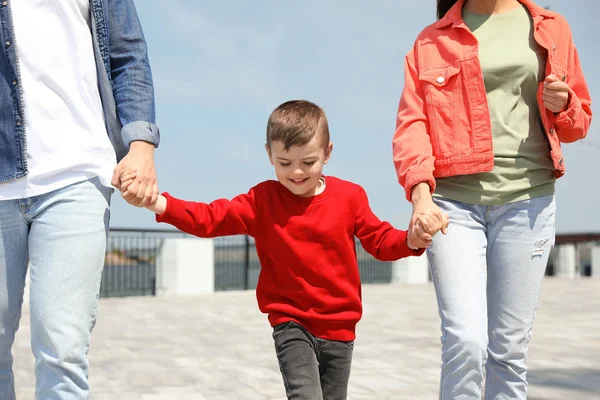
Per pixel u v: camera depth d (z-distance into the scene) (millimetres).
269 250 2473
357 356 6379
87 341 2225
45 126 2225
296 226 2432
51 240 2180
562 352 6516
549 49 2594
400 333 8016
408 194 2537
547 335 7738
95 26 2355
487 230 2621
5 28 2213
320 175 2402
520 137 2584
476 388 2410
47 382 2154
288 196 2465
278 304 2449
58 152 2219
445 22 2695
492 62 2586
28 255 2309
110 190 2332
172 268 14328
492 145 2555
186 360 6148
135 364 5941
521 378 2648
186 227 2367
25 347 6922
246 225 2467
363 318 9656
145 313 10352
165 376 5402
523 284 2580
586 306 11125
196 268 14445
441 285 2486
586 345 6961
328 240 2436
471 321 2398
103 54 2371
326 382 2494
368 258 18203
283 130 2307
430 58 2688
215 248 15789
